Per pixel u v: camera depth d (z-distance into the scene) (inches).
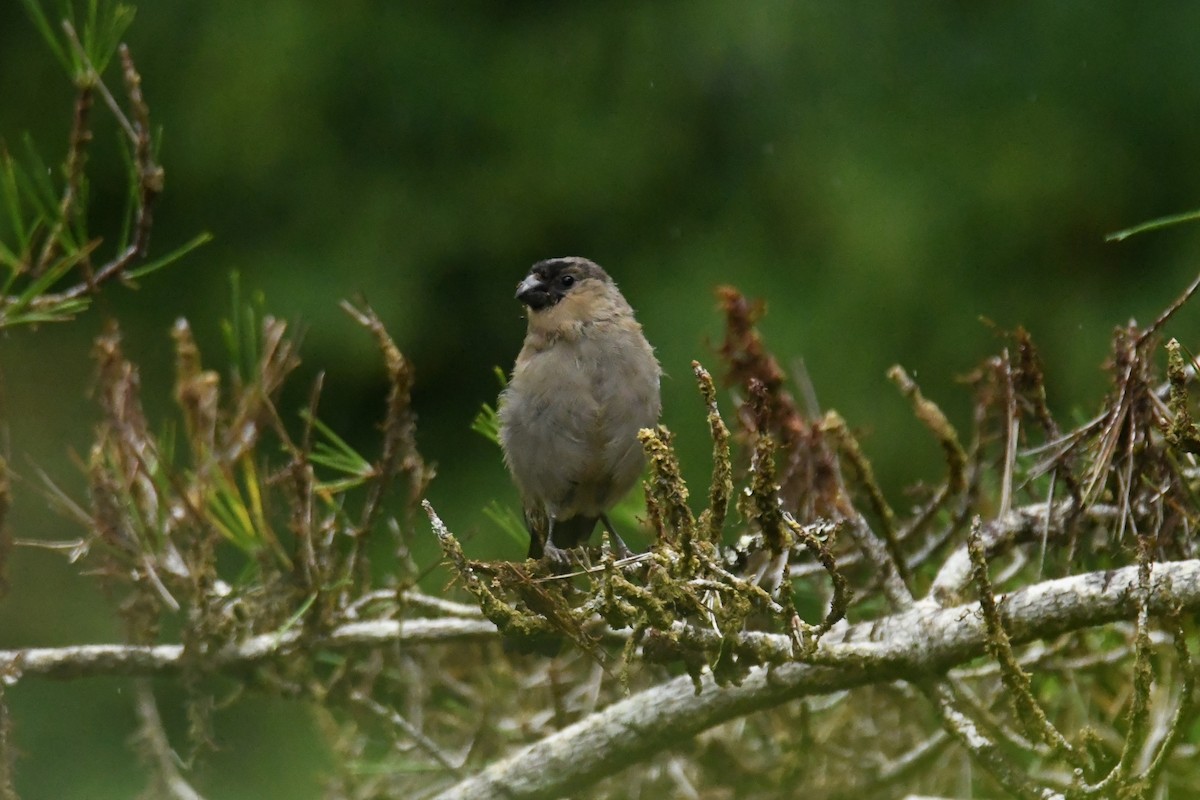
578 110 688.4
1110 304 637.3
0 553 274.8
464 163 689.0
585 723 277.4
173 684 492.7
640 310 660.1
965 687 286.5
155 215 676.7
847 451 264.8
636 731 271.4
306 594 287.1
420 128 685.3
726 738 329.7
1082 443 253.4
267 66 676.1
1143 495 248.5
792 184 666.8
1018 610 243.4
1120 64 660.1
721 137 685.3
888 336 637.9
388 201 679.7
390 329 665.0
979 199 651.5
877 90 676.7
